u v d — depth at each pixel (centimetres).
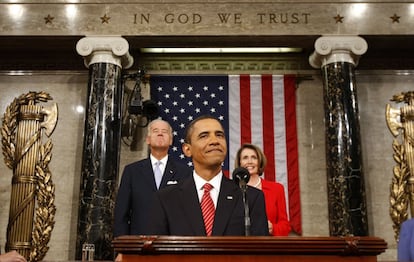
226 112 902
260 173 567
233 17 862
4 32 845
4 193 875
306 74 929
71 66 938
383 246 203
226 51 937
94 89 820
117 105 826
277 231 523
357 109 823
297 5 867
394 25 852
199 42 876
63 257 845
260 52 938
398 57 938
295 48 913
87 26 849
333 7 862
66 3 859
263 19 861
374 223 864
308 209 869
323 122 909
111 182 791
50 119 911
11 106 909
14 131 900
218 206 274
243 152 568
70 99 924
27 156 882
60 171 886
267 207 540
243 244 199
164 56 936
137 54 935
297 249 199
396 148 895
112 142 806
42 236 849
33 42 867
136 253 201
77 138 905
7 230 846
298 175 879
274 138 891
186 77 920
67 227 860
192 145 284
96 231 762
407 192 872
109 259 760
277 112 905
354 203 780
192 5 868
